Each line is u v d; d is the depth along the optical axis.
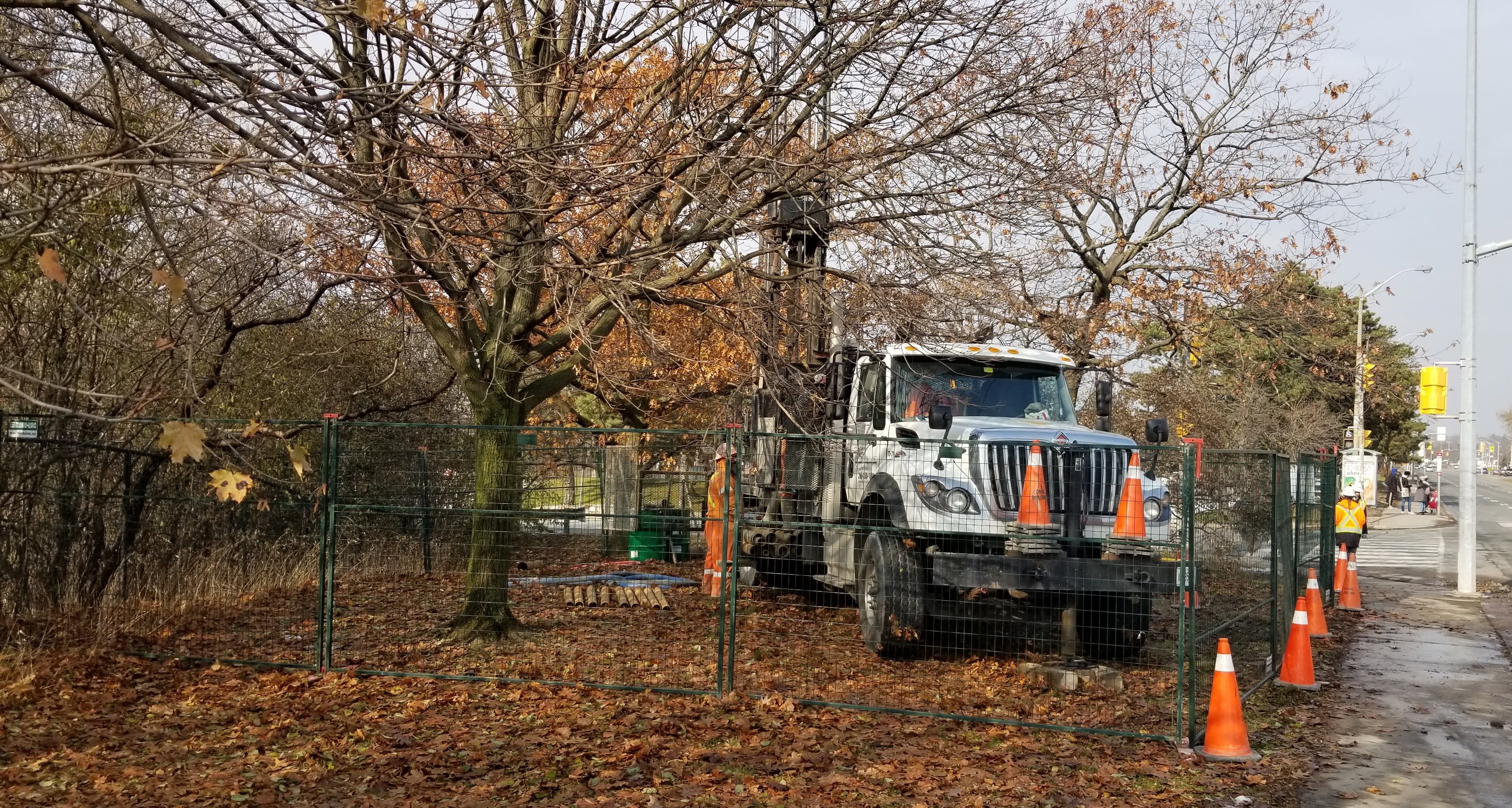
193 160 5.05
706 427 19.47
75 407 9.83
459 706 7.97
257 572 10.42
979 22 9.28
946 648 9.70
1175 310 18.03
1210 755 7.33
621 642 10.34
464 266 8.04
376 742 6.97
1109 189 17.48
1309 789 6.76
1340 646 12.41
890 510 9.91
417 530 11.92
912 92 9.33
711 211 8.95
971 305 9.77
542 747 6.95
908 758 6.99
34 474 9.40
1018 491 9.54
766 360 10.29
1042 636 9.73
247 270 10.38
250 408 13.50
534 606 12.27
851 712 8.13
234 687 8.43
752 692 8.55
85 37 6.18
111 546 9.69
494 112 8.21
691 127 8.48
